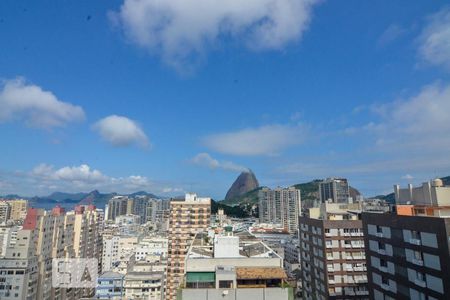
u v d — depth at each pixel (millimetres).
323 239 93125
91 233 190875
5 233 144625
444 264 46125
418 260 51156
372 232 65062
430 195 59719
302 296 109438
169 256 143250
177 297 43375
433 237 48344
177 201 147375
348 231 93250
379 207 99688
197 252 57406
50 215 142625
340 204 107188
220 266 48656
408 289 53562
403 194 67812
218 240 53594
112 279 126750
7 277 114000
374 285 63688
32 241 122438
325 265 91375
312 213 110125
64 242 156250
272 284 45188
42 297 126500
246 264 49812
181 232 144250
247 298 42938
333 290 89500
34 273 121312
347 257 91688
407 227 54281
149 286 127250
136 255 192250
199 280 47250
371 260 65188
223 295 42875
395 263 57312
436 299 47406
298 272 159625
